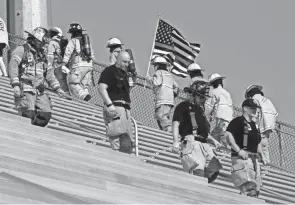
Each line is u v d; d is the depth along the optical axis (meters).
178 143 22.94
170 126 32.47
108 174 19.92
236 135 23.33
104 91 22.45
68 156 20.42
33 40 22.84
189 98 23.17
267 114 31.95
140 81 32.75
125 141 22.73
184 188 21.45
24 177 17.91
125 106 22.69
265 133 32.03
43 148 20.72
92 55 33.00
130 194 19.31
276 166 31.77
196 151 22.84
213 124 31.77
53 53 32.12
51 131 22.06
